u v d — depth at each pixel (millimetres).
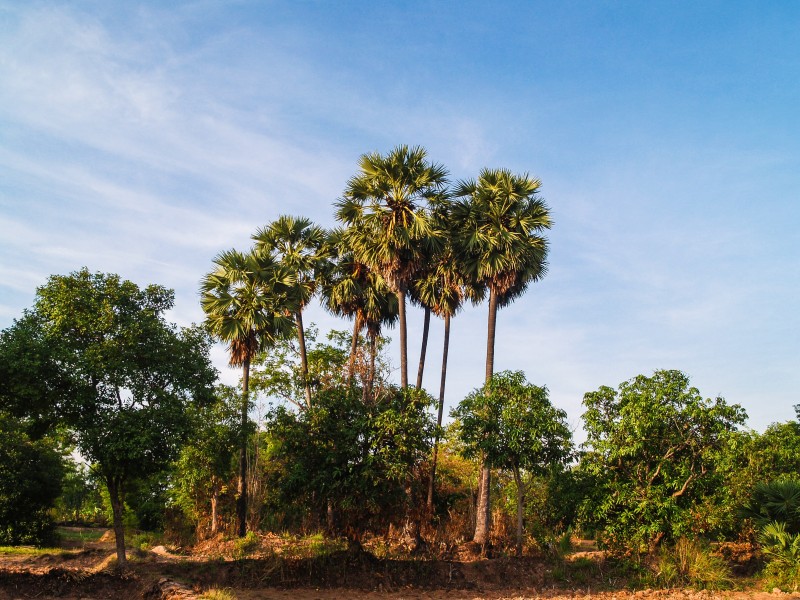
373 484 17953
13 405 16922
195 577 17844
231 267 27000
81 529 40875
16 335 16250
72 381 16734
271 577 18094
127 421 16891
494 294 24812
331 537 21234
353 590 17859
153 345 18172
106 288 18188
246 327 26094
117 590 16438
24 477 25812
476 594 17625
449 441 25875
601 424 19625
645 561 19094
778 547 17672
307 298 29359
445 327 27922
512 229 24781
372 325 30750
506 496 25203
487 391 21375
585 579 18859
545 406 20500
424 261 25234
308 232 30062
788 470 21688
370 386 25844
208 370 19125
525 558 20531
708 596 16406
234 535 25125
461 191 26031
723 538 21172
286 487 18641
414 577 18844
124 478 18281
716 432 18516
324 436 19016
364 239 25078
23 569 16891
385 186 24984
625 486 18781
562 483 20125
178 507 30141
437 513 23547
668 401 19125
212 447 23969
